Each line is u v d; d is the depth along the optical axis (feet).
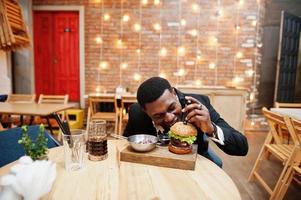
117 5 15.43
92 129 3.70
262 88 16.24
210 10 15.20
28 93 15.74
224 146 3.94
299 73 16.99
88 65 15.96
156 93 3.58
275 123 7.75
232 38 15.28
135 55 15.78
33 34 15.75
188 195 2.68
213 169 3.38
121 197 2.62
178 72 15.72
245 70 15.43
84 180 3.00
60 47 16.02
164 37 15.56
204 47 15.46
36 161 2.29
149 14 15.44
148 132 4.83
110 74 15.97
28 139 2.77
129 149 3.75
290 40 15.53
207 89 13.60
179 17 15.35
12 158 4.36
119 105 13.80
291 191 7.63
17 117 11.09
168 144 3.95
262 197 7.24
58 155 3.81
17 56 15.46
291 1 15.64
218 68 15.55
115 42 15.72
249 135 14.28
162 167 3.41
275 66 16.03
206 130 3.77
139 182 2.96
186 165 3.33
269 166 9.56
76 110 14.73
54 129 12.57
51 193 2.68
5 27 9.20
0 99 12.25
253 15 15.03
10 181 1.99
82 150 3.49
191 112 3.71
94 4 15.44
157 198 2.61
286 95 15.84
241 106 13.58
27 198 2.03
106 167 3.39
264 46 15.94
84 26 15.60
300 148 6.21
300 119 7.06
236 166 9.57
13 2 10.03
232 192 2.77
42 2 15.43
